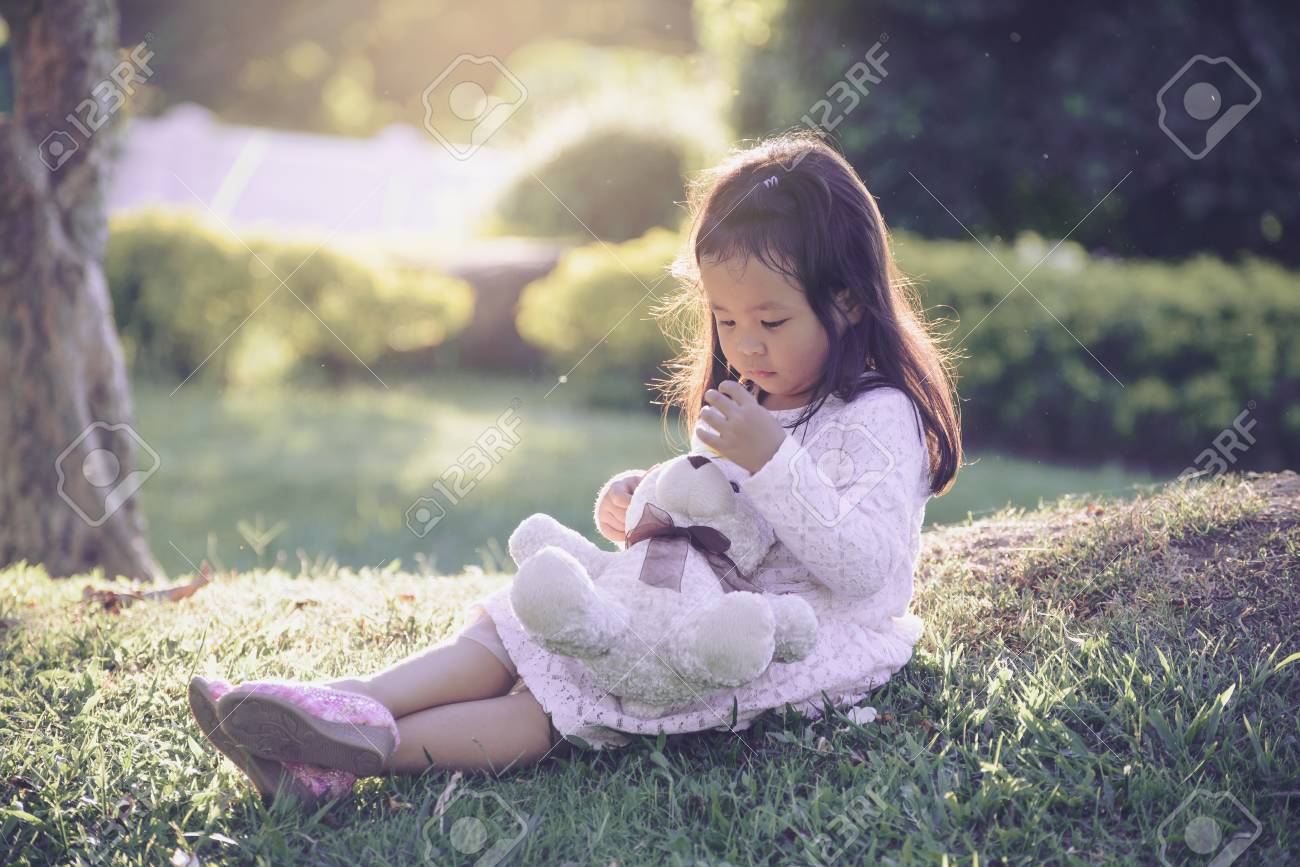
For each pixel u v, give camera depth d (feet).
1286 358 31.71
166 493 27.32
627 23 89.51
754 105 40.01
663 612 8.30
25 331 18.40
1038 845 7.79
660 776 8.84
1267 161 36.52
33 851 8.16
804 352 9.08
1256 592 10.63
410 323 41.83
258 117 91.86
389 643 12.01
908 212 37.37
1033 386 32.76
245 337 40.37
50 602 14.24
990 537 13.14
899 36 37.35
